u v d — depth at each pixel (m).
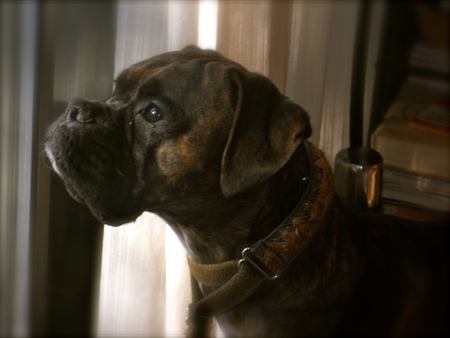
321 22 1.75
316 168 1.26
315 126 1.82
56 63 1.42
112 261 1.53
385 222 1.45
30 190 1.40
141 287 1.59
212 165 1.21
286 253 1.19
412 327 1.21
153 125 1.19
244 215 1.25
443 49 1.52
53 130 1.20
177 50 1.46
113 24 1.46
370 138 1.88
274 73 1.70
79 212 1.57
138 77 1.26
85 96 1.49
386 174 1.63
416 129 1.60
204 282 1.31
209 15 1.51
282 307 1.25
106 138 1.18
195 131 1.18
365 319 1.26
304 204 1.21
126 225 1.53
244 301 1.27
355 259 1.32
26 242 1.45
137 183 1.22
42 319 1.56
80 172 1.16
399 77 1.74
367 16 1.72
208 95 1.18
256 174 1.13
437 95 1.66
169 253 1.58
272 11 1.63
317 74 1.79
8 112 1.33
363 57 1.77
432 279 1.27
